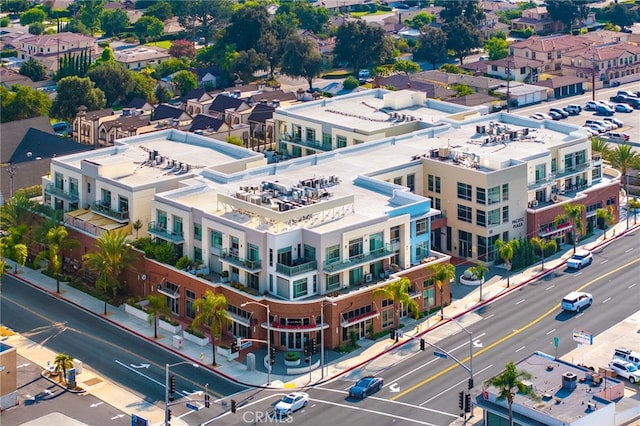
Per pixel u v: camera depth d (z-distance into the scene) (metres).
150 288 179.38
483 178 189.25
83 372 156.88
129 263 180.00
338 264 164.12
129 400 148.50
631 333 165.25
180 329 169.25
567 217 198.50
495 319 171.50
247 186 182.50
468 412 141.12
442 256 178.25
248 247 166.62
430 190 199.00
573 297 173.75
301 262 165.12
